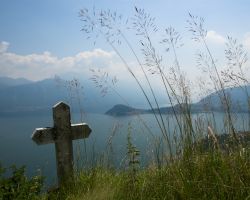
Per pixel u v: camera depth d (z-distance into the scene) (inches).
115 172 77.3
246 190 49.3
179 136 60.4
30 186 68.4
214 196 50.6
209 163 55.6
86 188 73.1
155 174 61.6
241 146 57.1
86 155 83.3
